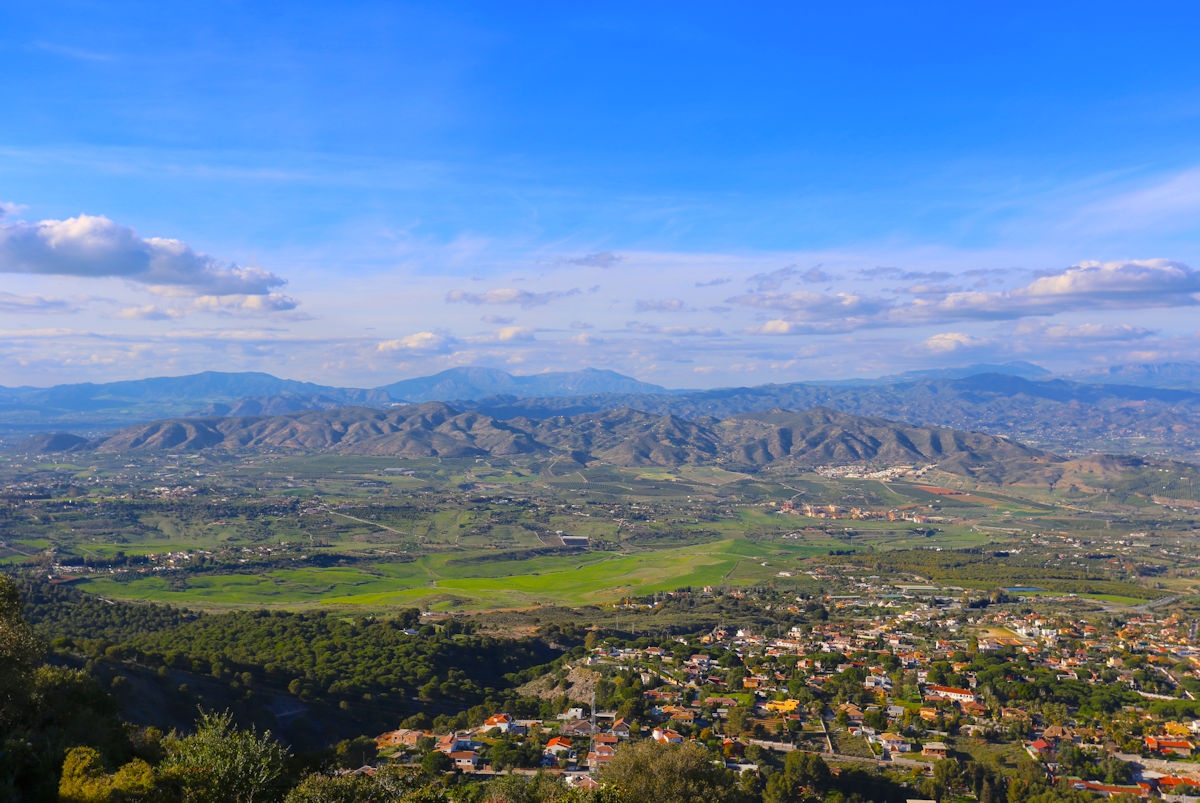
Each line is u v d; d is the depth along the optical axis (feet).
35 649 222.69
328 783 199.72
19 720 212.64
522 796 264.31
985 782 376.07
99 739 218.79
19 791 186.19
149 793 180.96
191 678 441.68
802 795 364.58
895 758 411.34
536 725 440.04
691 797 247.50
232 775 192.75
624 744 277.64
